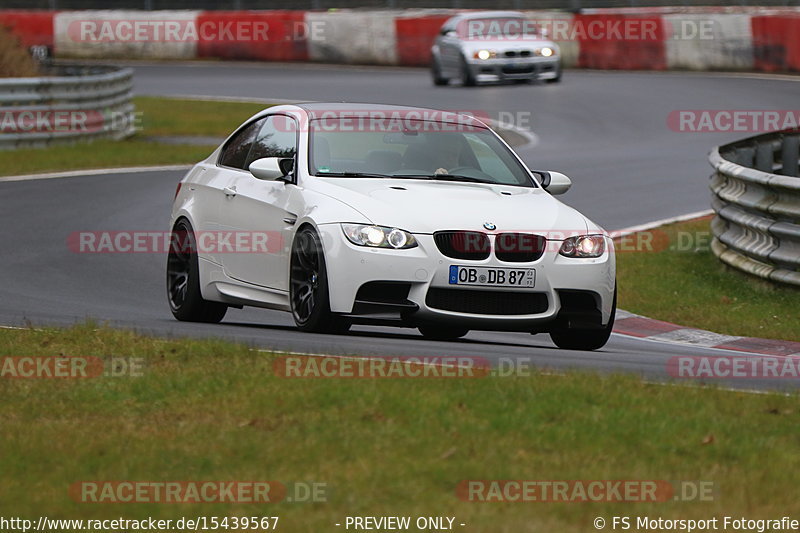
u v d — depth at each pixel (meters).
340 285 29.58
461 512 16.66
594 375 24.28
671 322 40.44
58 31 159.25
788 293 43.16
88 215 58.62
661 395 22.97
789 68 115.69
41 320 34.66
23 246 50.84
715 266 47.91
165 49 155.50
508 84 114.88
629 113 95.56
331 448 19.19
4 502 17.19
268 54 148.88
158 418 21.16
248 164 34.50
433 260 29.25
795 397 23.69
